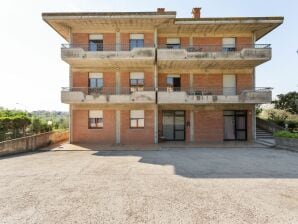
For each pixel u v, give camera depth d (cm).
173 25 1927
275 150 1551
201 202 608
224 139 2061
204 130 2036
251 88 2048
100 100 1864
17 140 1479
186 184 769
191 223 490
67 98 1850
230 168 1011
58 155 1400
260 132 2184
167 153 1452
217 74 2066
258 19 1850
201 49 2033
